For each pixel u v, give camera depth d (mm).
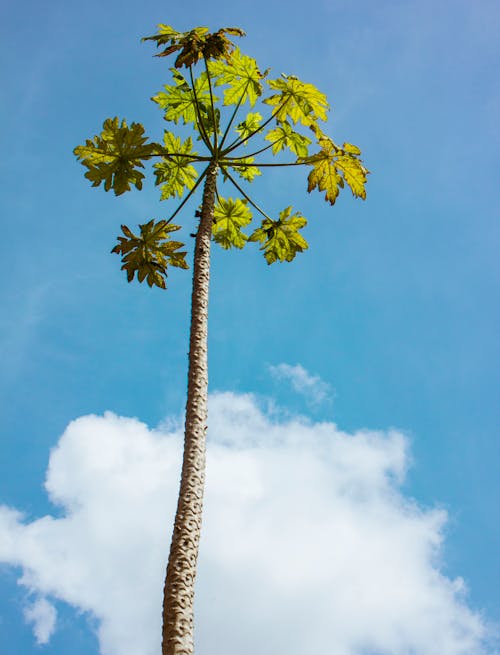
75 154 8172
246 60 8453
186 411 6195
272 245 10156
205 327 6977
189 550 5172
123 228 8594
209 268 7629
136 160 8297
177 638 4645
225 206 10125
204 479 5758
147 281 9023
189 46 8016
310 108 8570
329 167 8695
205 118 9367
